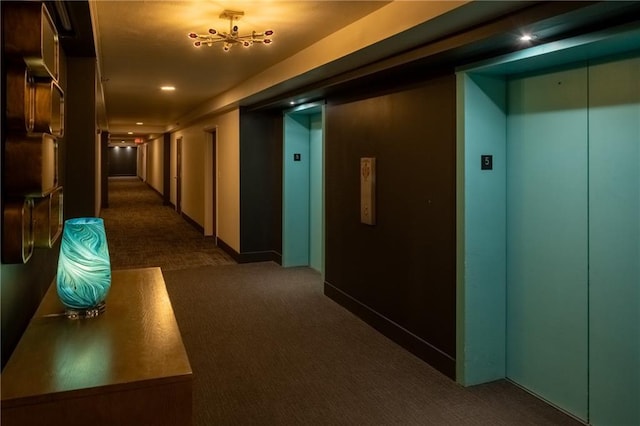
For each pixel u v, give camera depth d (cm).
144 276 254
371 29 307
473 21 249
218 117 790
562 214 280
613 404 255
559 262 283
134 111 962
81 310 189
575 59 262
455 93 312
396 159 383
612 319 255
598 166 259
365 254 435
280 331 413
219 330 414
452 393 304
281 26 340
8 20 136
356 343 387
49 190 160
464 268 309
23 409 130
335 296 497
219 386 312
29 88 145
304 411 281
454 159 314
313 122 630
